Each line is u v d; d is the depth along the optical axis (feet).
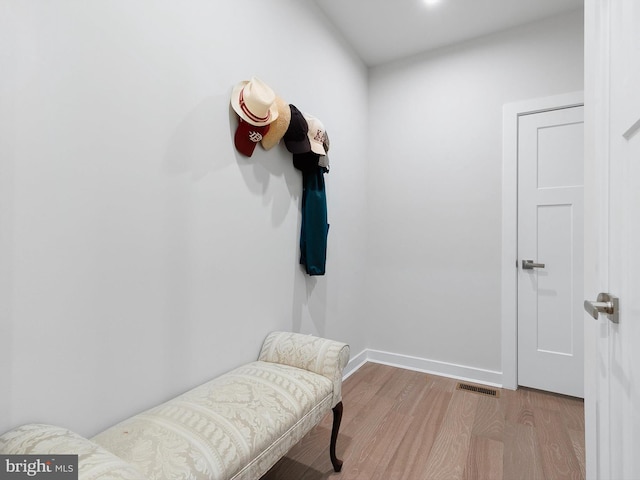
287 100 6.15
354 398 7.05
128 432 3.15
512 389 7.50
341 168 8.15
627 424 2.20
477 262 8.02
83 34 3.24
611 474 2.45
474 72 8.14
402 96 9.05
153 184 3.89
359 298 9.08
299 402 3.97
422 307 8.71
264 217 5.61
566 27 7.20
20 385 2.85
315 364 4.76
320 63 7.22
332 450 4.74
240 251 5.12
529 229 7.49
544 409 6.54
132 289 3.68
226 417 3.43
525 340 7.51
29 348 2.90
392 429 5.83
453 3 7.02
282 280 6.07
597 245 2.71
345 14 7.42
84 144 3.26
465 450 5.23
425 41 8.32
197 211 4.43
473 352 8.05
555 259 7.23
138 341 3.74
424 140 8.72
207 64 4.56
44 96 2.97
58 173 3.07
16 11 2.80
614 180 2.44
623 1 2.27
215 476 2.81
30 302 2.90
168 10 4.06
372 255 9.43
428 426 5.92
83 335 3.26
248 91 4.80
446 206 8.41
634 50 2.10
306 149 5.82
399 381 7.98
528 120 7.52
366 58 9.10
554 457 5.07
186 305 4.29
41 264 2.96
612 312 2.36
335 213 7.90
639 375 2.03
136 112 3.71
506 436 5.61
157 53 3.93
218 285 4.75
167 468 2.70
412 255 8.85
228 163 4.90
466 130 8.19
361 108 9.14
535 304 7.41
